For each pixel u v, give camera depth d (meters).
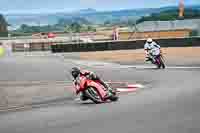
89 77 26.84
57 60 80.88
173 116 19.20
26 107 27.83
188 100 24.36
